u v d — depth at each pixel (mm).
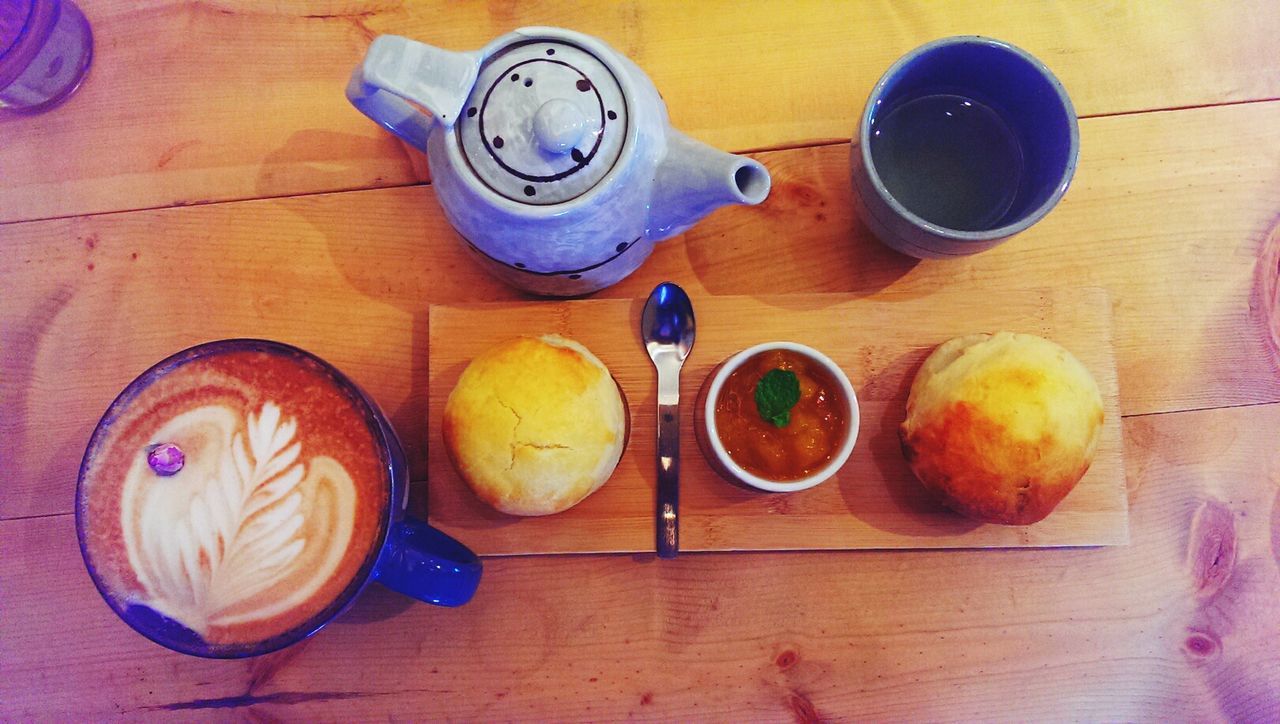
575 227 601
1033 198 687
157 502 638
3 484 792
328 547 632
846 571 775
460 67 553
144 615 624
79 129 821
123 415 646
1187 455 791
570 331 772
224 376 653
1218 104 811
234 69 825
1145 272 804
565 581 775
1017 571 775
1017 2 819
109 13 825
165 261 814
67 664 771
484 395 677
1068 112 654
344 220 816
